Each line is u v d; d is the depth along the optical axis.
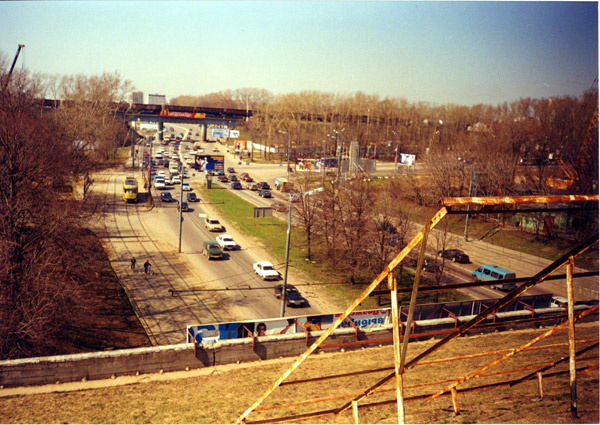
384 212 51.03
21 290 28.81
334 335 27.91
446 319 30.38
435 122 156.12
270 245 58.47
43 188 39.28
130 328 34.44
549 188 66.06
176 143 165.25
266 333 27.38
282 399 20.70
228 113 157.62
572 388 13.59
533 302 34.53
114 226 63.31
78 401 20.66
